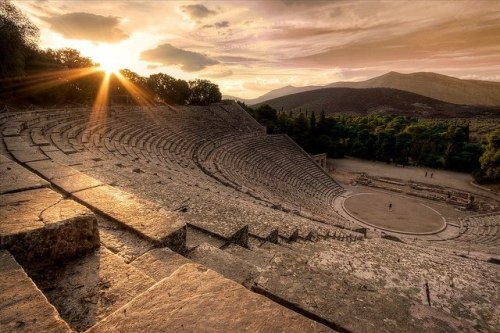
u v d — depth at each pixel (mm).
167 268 3480
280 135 55688
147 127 34688
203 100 64312
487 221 31391
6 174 4645
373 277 6039
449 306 5105
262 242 7070
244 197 17875
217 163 32156
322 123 66438
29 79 35656
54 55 46062
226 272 4074
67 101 42438
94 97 47125
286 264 3059
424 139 62719
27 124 19531
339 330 2250
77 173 6531
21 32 36750
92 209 4844
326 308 2451
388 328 2270
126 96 51594
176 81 60844
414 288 5664
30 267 2977
